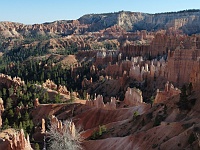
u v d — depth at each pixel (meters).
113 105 117.31
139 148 64.12
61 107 129.12
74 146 37.22
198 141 49.31
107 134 83.44
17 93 157.00
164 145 57.41
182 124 62.00
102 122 108.56
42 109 131.00
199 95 70.50
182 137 55.94
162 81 154.75
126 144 68.44
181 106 70.50
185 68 147.12
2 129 107.75
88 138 87.69
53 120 104.25
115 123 93.31
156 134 64.00
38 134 102.75
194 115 65.88
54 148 36.38
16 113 135.75
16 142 75.62
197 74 81.00
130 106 117.12
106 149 72.25
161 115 73.12
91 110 114.62
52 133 38.25
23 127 109.19
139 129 75.12
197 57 140.62
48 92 156.50
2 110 139.38
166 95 99.25
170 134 61.62
